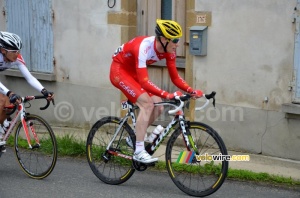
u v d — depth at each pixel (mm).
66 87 8180
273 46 6195
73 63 8055
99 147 5684
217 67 6684
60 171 6031
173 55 5176
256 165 6082
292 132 6184
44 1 8219
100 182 5637
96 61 7812
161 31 4949
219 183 4980
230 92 6613
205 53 6746
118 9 7488
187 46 7008
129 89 5223
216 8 6594
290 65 6082
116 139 5523
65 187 5461
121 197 5137
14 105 5621
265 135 6402
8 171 6035
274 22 6148
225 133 6723
